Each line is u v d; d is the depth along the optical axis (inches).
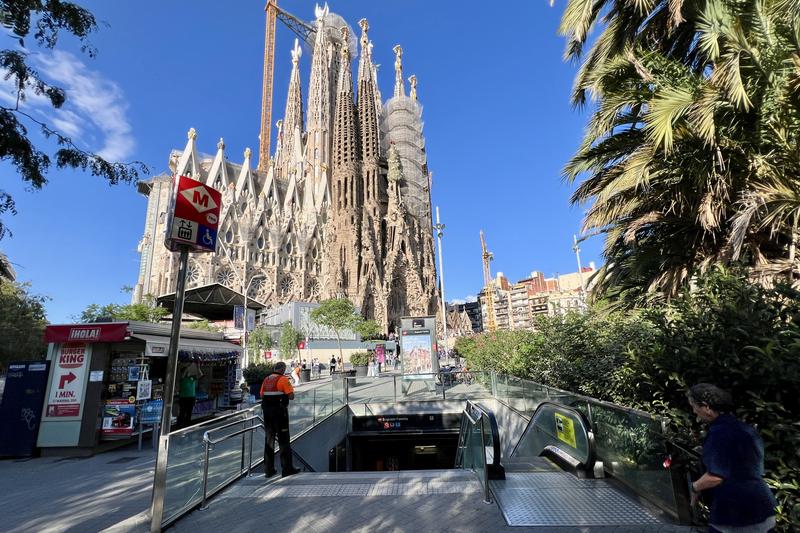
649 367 179.5
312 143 4141.2
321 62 4424.2
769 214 249.3
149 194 3193.9
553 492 190.5
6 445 350.3
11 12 210.2
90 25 230.8
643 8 313.4
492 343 725.9
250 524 173.8
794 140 249.8
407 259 3727.9
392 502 190.1
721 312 154.7
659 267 367.9
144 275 2967.5
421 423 603.2
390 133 4244.6
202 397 520.1
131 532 167.2
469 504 183.0
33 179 234.5
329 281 3427.7
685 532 143.9
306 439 404.5
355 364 1246.9
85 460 339.6
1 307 943.0
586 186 386.3
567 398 258.5
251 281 3115.2
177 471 182.4
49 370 372.5
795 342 121.8
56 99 232.7
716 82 257.3
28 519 197.9
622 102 297.4
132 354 405.7
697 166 279.1
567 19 341.7
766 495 96.4
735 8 257.8
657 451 157.5
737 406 141.3
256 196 3491.6
